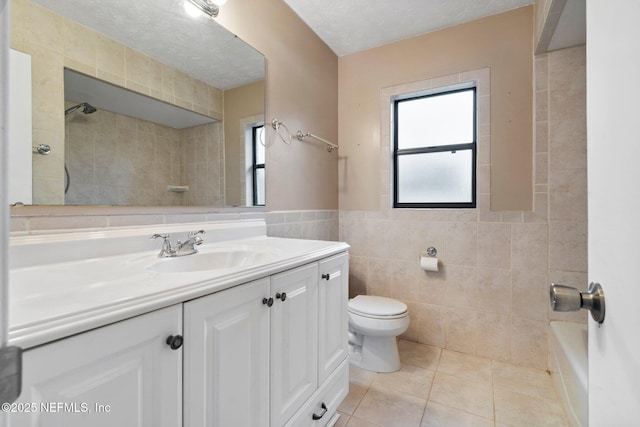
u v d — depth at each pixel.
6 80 0.23
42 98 0.86
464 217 2.02
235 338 0.78
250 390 0.83
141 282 0.66
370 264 2.34
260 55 1.60
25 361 0.42
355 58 2.39
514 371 1.80
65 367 0.47
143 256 1.01
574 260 1.74
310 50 2.07
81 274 0.75
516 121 1.87
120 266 0.85
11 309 0.48
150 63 1.13
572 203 1.74
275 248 1.21
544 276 1.81
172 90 1.21
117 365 0.53
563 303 0.43
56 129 0.89
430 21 1.99
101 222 0.99
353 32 2.12
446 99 2.20
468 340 2.01
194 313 0.67
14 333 0.41
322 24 2.02
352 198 2.41
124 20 1.05
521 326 1.87
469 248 2.01
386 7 1.84
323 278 1.21
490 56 1.93
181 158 1.24
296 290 1.04
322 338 1.20
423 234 2.15
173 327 0.62
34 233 0.84
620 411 0.36
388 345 1.82
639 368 0.32
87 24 0.96
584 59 1.71
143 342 0.57
